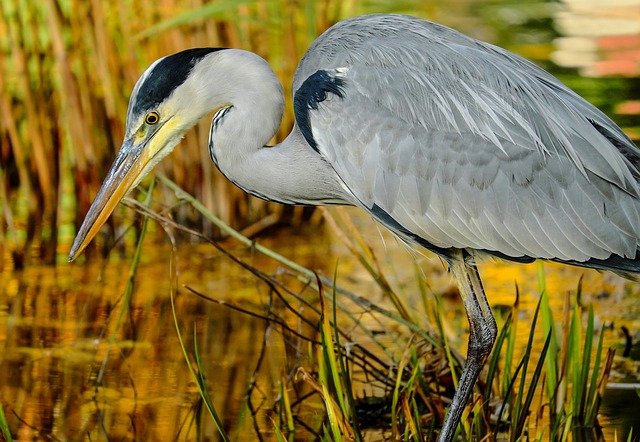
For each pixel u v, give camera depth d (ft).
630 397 34.45
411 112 29.89
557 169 29.84
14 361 37.76
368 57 30.66
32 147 49.21
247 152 31.17
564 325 33.14
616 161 29.68
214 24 48.49
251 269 35.24
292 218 52.47
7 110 47.88
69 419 33.63
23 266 47.42
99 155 49.11
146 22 48.60
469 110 29.86
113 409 34.32
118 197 31.78
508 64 31.19
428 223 30.32
